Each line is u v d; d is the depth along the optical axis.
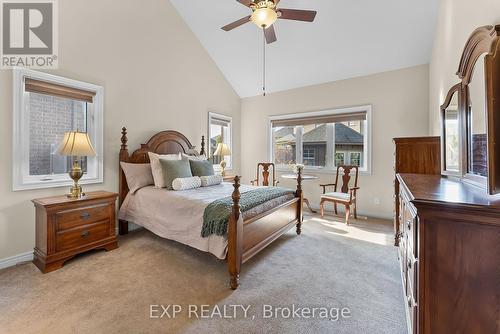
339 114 4.47
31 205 2.50
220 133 5.24
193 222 2.36
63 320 1.58
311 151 4.94
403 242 1.70
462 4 1.88
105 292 1.91
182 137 4.12
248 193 2.78
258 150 5.54
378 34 3.44
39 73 2.52
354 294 1.90
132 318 1.61
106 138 3.14
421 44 3.42
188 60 4.31
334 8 3.26
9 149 2.35
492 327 0.86
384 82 4.02
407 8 3.02
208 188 3.28
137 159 3.40
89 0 2.92
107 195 2.68
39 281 2.06
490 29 1.14
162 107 3.86
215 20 4.01
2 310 1.68
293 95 5.02
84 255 2.58
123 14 3.29
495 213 0.81
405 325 1.55
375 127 4.11
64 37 2.70
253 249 2.26
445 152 2.02
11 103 2.36
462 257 0.89
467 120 1.54
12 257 2.37
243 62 4.70
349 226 3.65
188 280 2.10
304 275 2.20
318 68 4.33
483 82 1.30
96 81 3.01
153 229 2.78
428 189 1.26
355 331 1.51
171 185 3.05
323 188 4.41
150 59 3.66
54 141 2.77
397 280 2.11
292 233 3.34
